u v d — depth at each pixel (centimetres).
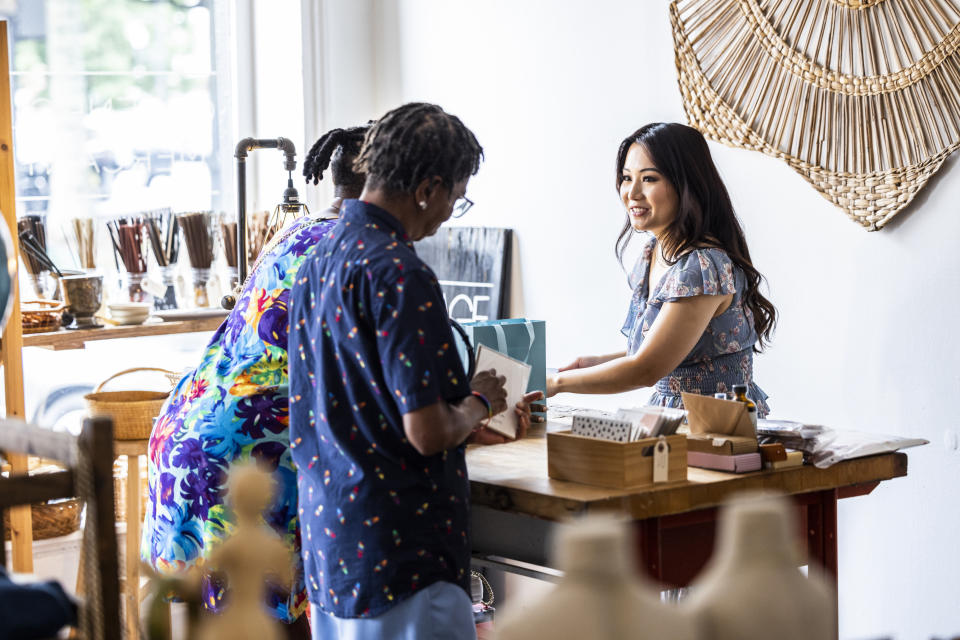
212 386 238
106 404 332
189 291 439
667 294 258
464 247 437
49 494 123
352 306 171
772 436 214
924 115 292
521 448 233
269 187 471
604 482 192
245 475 107
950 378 291
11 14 429
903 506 306
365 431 173
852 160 309
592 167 389
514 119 418
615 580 82
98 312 424
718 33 340
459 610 178
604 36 381
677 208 266
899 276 301
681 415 200
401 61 462
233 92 473
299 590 235
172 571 238
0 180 322
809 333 326
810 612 86
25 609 109
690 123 349
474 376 200
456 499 179
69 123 441
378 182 179
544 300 412
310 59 459
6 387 329
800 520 214
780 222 332
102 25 447
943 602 297
